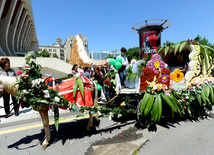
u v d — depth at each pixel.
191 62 4.10
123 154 2.48
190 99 3.97
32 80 2.57
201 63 4.28
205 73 4.42
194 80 4.15
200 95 3.97
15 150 2.71
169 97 3.45
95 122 4.12
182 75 4.07
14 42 33.16
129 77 4.12
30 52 2.67
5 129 3.70
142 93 3.63
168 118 4.35
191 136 3.19
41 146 2.84
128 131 3.48
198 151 2.58
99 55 109.25
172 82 4.01
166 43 4.93
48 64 14.55
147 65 3.52
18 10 27.34
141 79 3.55
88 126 3.56
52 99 2.62
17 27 32.19
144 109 3.35
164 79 3.73
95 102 3.41
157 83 3.61
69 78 3.11
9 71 4.29
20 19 31.20
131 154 2.49
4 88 2.70
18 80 2.58
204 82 4.08
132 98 3.85
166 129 3.59
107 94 4.16
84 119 4.40
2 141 3.07
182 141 2.96
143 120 3.71
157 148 2.71
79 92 2.99
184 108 4.15
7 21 24.62
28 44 47.00
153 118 3.25
